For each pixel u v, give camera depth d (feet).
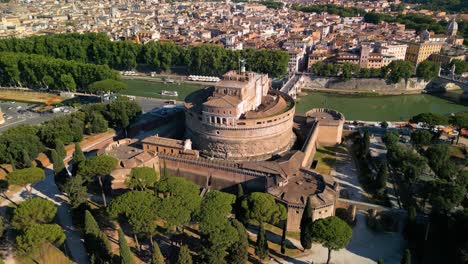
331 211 387.34
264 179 432.25
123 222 393.09
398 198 450.30
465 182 422.82
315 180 419.95
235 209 383.45
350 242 374.02
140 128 636.89
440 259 343.26
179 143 492.95
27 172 402.52
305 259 350.64
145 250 353.10
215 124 490.90
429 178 492.54
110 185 443.73
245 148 498.69
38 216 343.26
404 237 378.32
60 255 345.31
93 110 631.97
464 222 336.49
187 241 365.40
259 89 578.25
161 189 364.38
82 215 381.40
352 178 498.69
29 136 510.58
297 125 615.57
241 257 321.11
